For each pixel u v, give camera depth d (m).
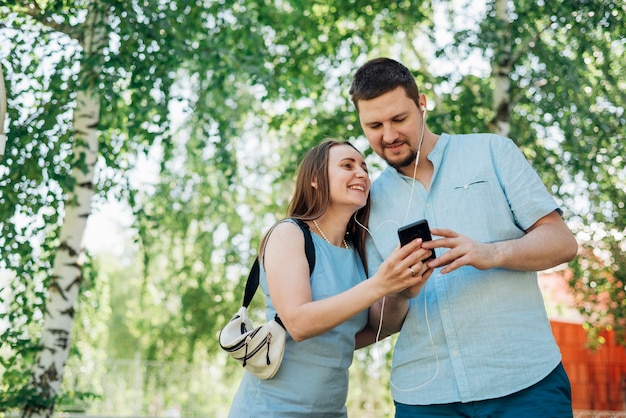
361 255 2.46
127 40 5.46
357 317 2.35
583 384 10.22
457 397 2.15
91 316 7.09
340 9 7.24
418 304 2.26
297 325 2.10
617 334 7.19
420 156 2.34
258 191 9.25
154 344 10.73
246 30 6.68
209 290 9.45
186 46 5.84
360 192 2.34
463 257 1.99
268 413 2.24
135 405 9.91
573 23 6.02
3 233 5.37
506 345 2.13
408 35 7.24
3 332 5.45
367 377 9.20
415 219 2.31
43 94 5.50
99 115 5.65
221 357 10.93
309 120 7.57
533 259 2.08
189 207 9.05
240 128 8.53
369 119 2.23
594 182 6.47
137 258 13.09
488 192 2.23
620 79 6.47
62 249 5.58
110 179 5.85
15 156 5.27
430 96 7.34
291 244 2.25
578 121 6.56
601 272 6.82
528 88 6.75
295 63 7.45
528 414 2.08
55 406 5.52
